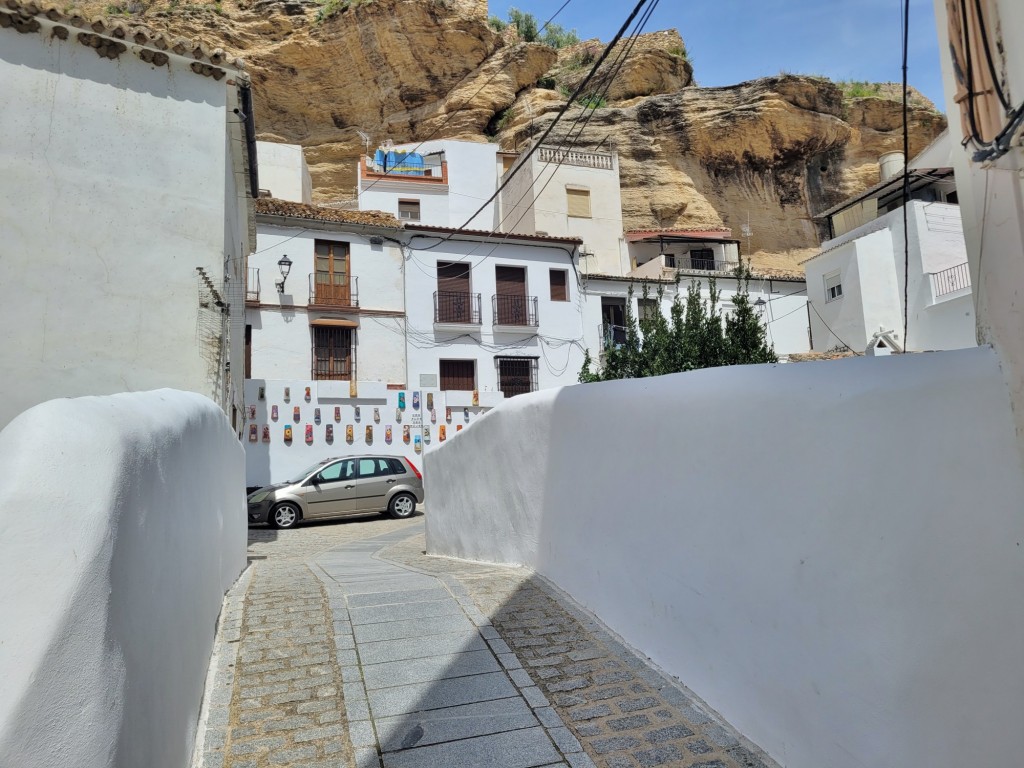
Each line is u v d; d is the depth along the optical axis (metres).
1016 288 2.34
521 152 28.34
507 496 6.57
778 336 26.08
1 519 1.62
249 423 16.75
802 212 34.91
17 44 8.28
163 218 8.73
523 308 22.88
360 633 4.63
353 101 32.25
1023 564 2.23
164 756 2.45
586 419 4.99
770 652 3.04
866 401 2.64
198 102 9.16
